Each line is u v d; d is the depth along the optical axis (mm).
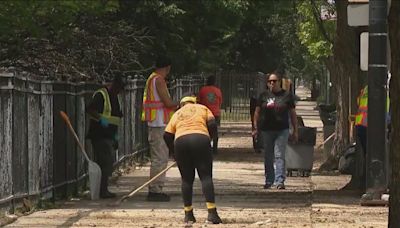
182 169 31375
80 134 44125
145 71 66438
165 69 39000
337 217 32625
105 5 40625
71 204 37750
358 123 41156
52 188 38438
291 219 32094
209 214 31172
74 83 42812
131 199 39531
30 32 40875
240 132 103188
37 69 48188
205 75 116125
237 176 53312
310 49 82438
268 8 78000
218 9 72750
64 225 30672
